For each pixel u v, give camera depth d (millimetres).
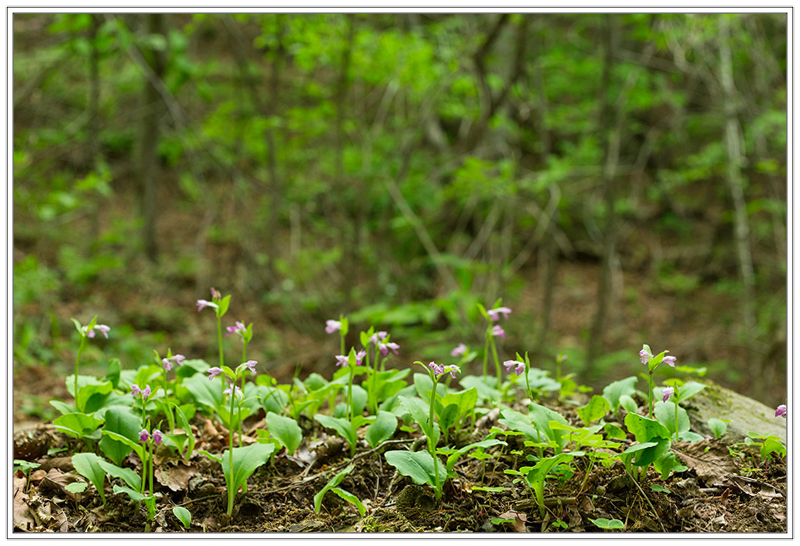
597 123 10094
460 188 7668
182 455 2994
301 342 8781
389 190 8117
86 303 8656
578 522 2539
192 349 8125
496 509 2648
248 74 9125
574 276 12703
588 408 3039
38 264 8164
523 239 12977
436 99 8320
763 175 10969
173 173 14758
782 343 7957
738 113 9305
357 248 8102
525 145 10789
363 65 7773
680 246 13367
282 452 3123
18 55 8352
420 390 3207
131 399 3129
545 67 10148
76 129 8258
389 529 2570
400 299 9125
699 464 2873
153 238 10719
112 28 6020
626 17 7848
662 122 11484
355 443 3047
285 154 9328
